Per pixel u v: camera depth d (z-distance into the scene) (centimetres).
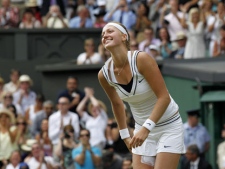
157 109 1207
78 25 3108
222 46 2836
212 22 2889
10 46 3056
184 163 2159
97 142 2356
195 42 2855
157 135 1248
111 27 1209
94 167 2186
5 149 2325
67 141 2258
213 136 2362
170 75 2612
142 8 3055
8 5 3144
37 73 3050
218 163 2114
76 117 2398
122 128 1292
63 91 2553
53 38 3067
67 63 2939
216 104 2384
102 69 1238
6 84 2920
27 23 3103
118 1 3181
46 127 2386
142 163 1266
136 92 1221
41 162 2211
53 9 3103
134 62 1207
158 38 3020
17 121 2388
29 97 2738
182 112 2544
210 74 2395
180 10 3041
